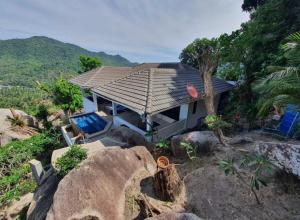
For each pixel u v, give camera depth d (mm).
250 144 9078
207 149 9320
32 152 17062
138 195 6520
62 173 8000
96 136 13289
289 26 14508
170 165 6254
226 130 12281
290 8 14703
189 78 16766
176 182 6449
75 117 15984
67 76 27328
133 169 7656
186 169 8477
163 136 12422
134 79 14633
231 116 14297
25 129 23203
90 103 19594
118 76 18312
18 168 15109
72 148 8562
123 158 7684
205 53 9211
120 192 6586
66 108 22375
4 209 11008
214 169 7641
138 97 11812
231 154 8430
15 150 16812
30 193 11500
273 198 5594
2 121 22656
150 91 11938
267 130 10672
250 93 14984
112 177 6730
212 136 10031
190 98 13258
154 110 10539
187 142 9664
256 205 5547
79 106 22906
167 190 6277
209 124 9195
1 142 20578
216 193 6371
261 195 5812
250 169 7004
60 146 17453
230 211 5566
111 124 14938
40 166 10719
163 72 15297
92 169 6426
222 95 18172
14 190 12195
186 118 14234
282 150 6297
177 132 13688
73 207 5410
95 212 5484
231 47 19656
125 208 6203
